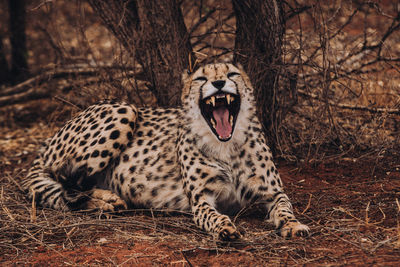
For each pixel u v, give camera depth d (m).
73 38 14.55
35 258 6.17
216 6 10.69
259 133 7.54
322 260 5.60
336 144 10.12
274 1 9.13
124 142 8.04
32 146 12.30
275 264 5.61
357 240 6.09
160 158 7.89
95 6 10.37
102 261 5.98
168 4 9.74
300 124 10.91
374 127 10.03
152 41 9.94
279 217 6.69
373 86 10.99
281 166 9.62
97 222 7.09
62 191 7.95
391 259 5.34
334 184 8.43
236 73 7.37
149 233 6.86
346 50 10.99
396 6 16.52
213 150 7.35
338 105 10.55
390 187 7.96
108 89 10.85
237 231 6.16
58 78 13.48
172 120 8.27
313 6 9.73
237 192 7.43
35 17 16.62
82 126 8.30
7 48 18.28
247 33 9.46
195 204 7.17
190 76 7.65
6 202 8.16
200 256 6.03
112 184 8.19
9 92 14.59
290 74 10.02
